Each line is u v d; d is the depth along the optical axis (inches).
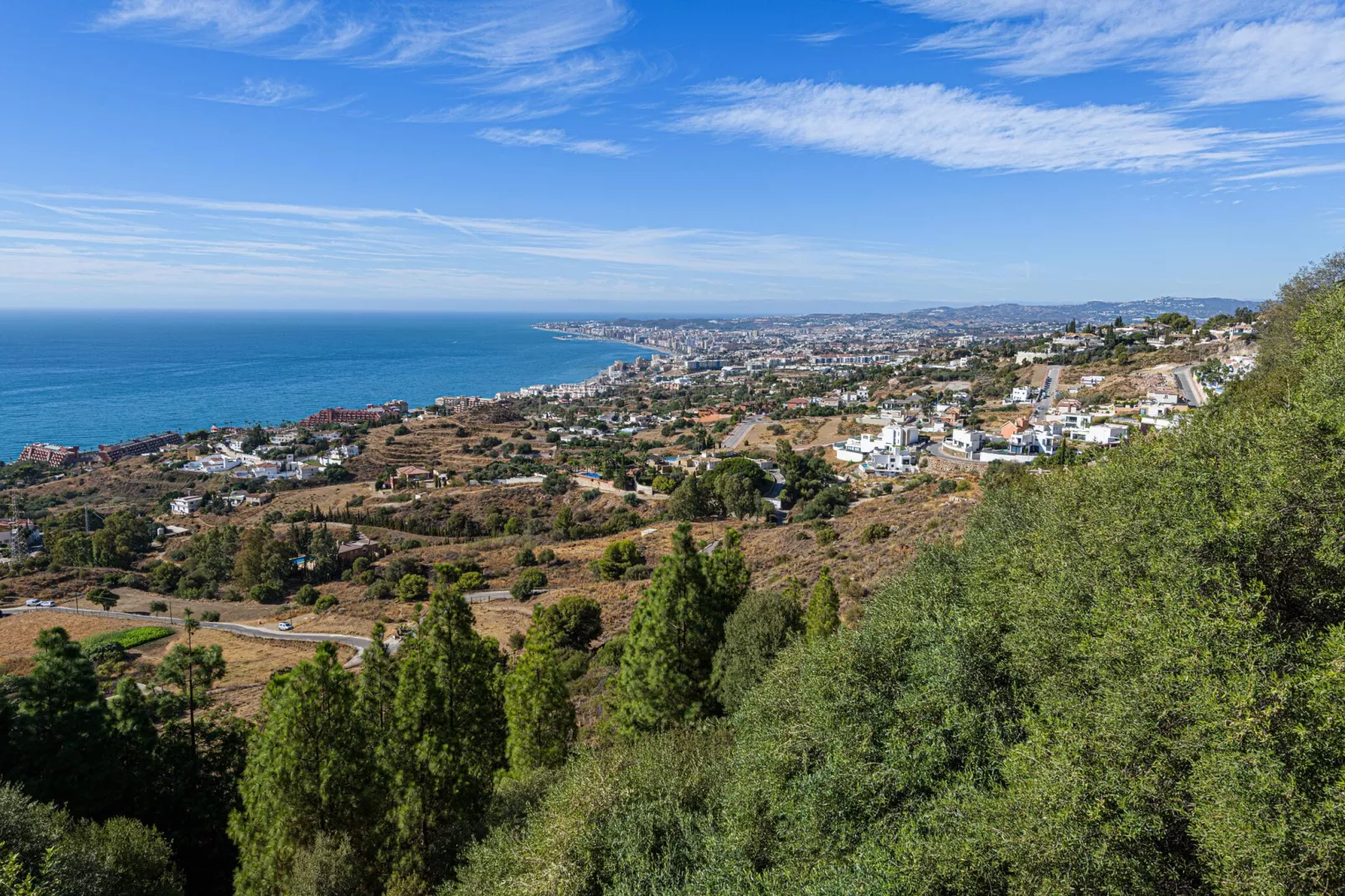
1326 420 416.8
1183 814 339.6
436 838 760.3
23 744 804.0
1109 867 338.3
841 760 482.6
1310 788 311.0
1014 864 359.9
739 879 452.1
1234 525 399.9
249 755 788.6
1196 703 343.9
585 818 567.8
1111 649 402.3
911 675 524.4
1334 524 383.9
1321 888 290.8
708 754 659.4
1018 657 480.1
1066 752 371.6
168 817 900.0
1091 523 540.7
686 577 1000.9
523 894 522.9
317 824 714.8
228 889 869.8
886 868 388.8
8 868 506.0
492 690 975.0
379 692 907.4
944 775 465.1
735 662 913.5
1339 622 379.2
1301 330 605.6
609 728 1035.9
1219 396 948.0
